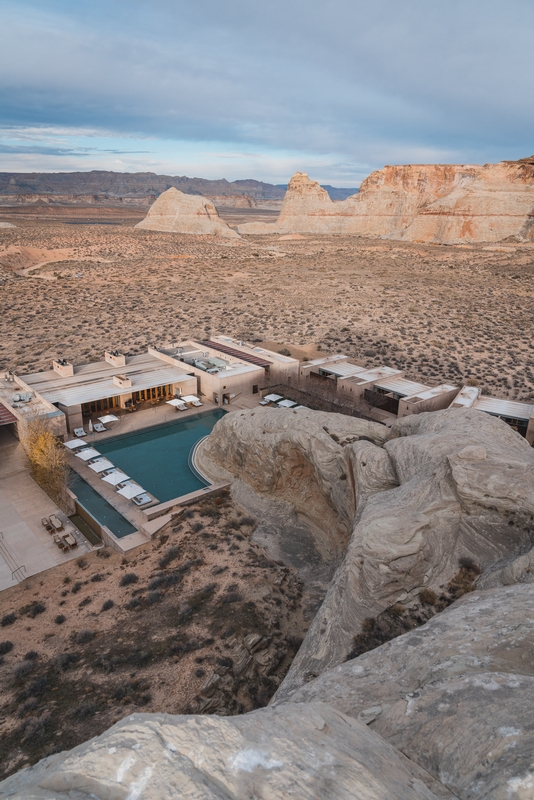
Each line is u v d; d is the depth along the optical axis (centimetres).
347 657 1916
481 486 2189
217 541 3462
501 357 7288
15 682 2350
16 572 3203
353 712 1272
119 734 812
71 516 3906
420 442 2731
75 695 2239
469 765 916
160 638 2588
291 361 6469
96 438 5062
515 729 947
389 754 950
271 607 2841
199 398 6091
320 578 3169
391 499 2431
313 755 834
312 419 3812
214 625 2656
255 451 3934
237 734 845
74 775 746
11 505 3900
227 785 748
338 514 3381
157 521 3716
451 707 1094
